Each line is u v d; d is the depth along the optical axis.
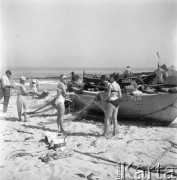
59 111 7.39
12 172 4.70
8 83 10.38
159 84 9.90
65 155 5.52
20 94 8.72
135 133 7.40
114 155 5.58
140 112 8.64
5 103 10.37
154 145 6.26
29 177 4.49
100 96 8.50
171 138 6.87
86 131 7.61
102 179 4.45
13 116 9.68
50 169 4.84
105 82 8.00
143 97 8.34
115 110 6.98
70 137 6.91
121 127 8.20
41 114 10.16
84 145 6.21
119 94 6.92
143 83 10.05
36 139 6.68
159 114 8.41
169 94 7.96
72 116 9.88
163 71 10.37
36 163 5.11
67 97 10.79
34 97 15.30
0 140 6.49
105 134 7.03
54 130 7.65
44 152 5.75
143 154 5.64
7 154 5.55
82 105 10.19
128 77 10.39
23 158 5.36
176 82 10.05
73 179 4.45
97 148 6.03
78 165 5.03
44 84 30.09
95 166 5.00
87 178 4.50
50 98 14.91
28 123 8.51
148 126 8.48
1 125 7.97
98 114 9.68
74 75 11.81
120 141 6.58
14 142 6.38
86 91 9.89
